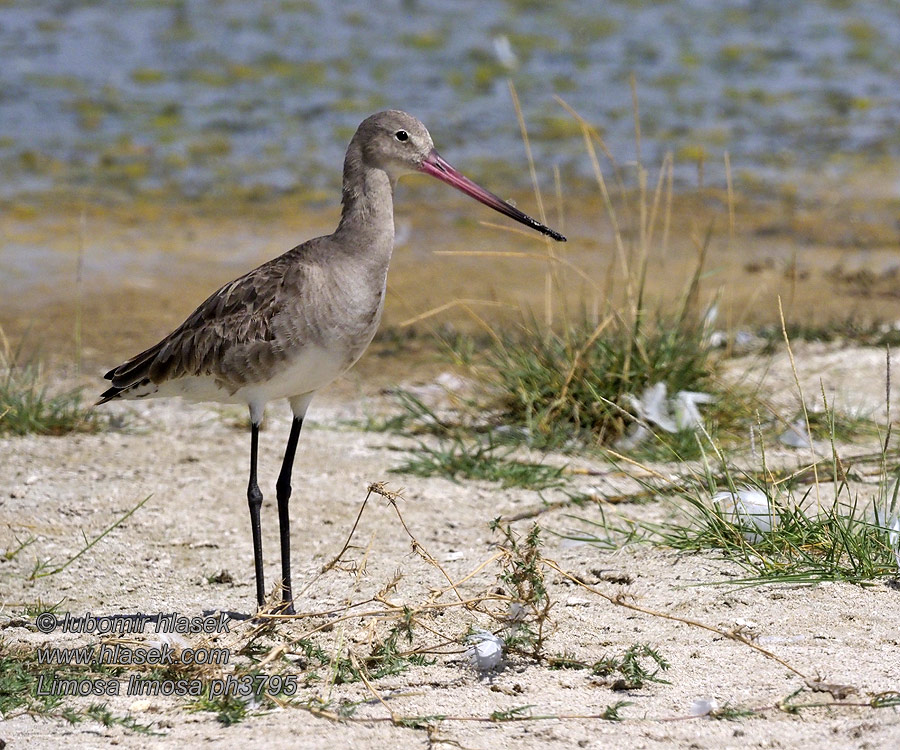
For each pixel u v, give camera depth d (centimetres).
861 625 849
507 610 873
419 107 2594
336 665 788
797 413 1276
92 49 2908
